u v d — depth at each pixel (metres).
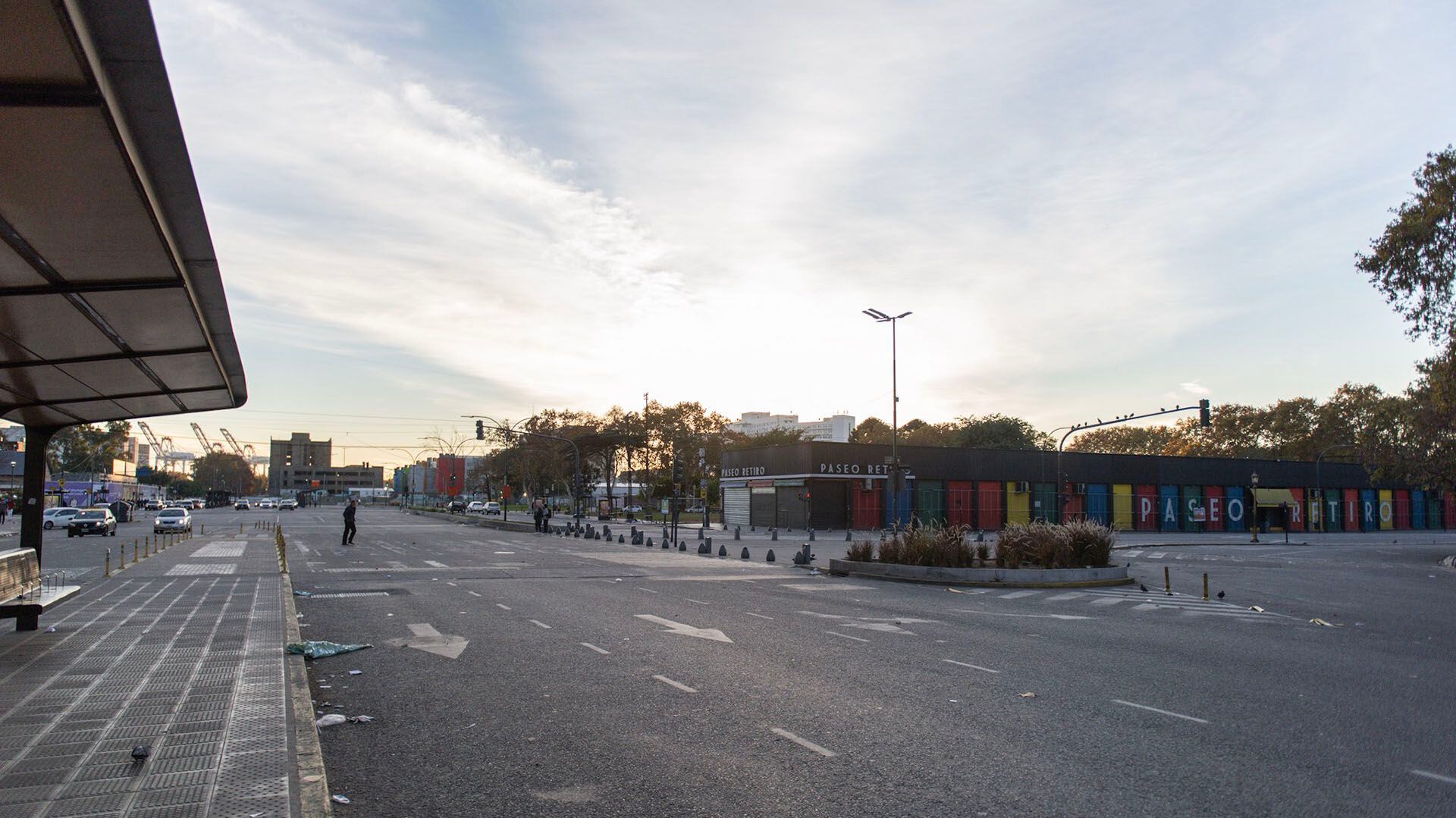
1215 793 5.89
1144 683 9.62
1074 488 70.88
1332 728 7.73
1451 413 38.44
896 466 32.84
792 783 6.02
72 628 11.98
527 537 47.31
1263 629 14.53
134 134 6.01
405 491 158.88
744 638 12.44
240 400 17.92
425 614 14.88
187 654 10.01
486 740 7.09
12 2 4.22
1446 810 5.62
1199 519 75.88
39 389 14.70
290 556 29.23
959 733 7.37
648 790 5.87
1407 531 87.00
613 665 10.30
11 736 6.54
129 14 4.70
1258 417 101.44
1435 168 30.70
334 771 6.26
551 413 107.56
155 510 94.62
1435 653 12.34
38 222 7.19
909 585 21.53
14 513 72.56
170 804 5.09
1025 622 14.81
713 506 105.94
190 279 9.32
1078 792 5.88
